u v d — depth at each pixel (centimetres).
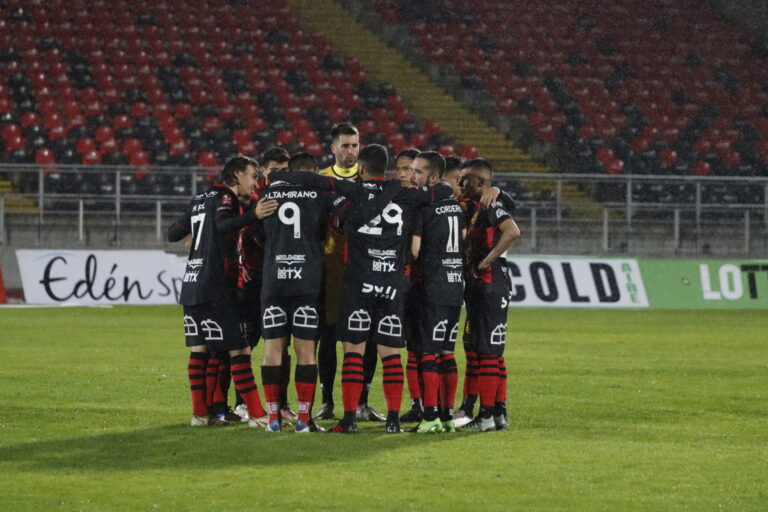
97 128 7200
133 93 7762
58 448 1728
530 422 2089
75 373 2806
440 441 1838
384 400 2430
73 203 5862
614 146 7994
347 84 8319
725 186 6456
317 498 1384
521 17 9431
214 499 1375
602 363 3203
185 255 5766
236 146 7394
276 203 1903
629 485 1478
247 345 2020
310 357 1930
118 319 4719
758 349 3700
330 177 1908
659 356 3434
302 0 9369
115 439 1819
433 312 1958
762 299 5959
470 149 7794
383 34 9169
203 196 2014
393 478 1512
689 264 5941
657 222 6238
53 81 7694
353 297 1923
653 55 9225
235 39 8694
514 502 1372
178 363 3056
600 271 5834
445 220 1967
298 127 7725
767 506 1362
